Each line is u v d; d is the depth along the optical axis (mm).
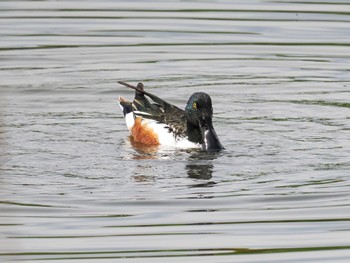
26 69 20797
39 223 13102
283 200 13953
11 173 14992
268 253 12211
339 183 14609
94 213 13484
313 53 21875
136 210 13586
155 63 21297
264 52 21953
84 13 24656
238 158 15969
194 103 16812
